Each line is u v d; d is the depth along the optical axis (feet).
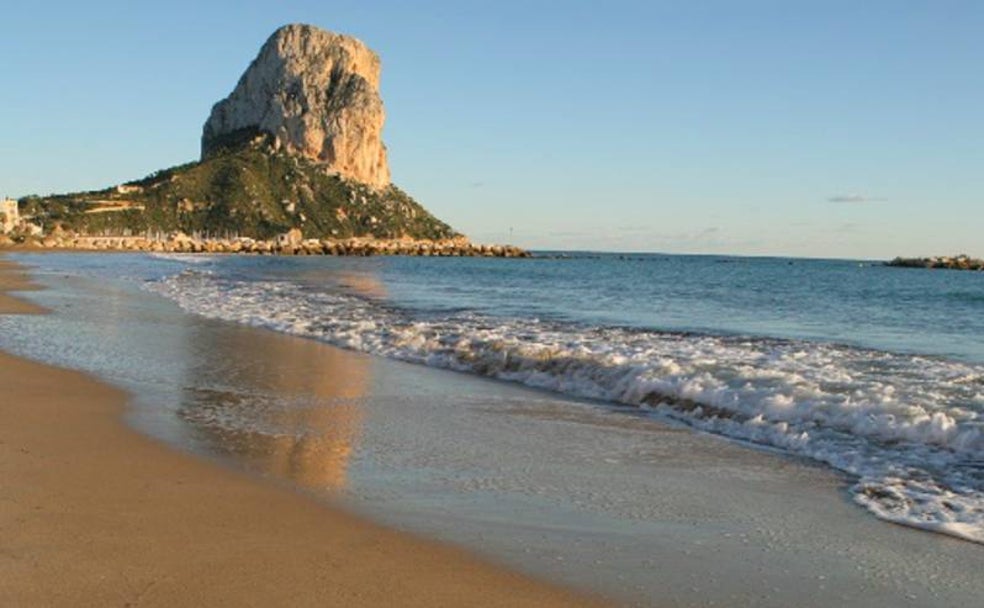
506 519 20.90
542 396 39.37
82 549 17.44
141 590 15.47
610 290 142.51
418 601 15.60
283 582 16.20
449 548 18.60
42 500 20.67
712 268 360.69
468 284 159.63
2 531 18.29
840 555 18.92
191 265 236.84
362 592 15.89
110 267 206.28
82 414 31.94
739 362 44.68
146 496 21.48
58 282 129.70
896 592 16.89
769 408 33.04
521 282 175.11
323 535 19.11
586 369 42.65
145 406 34.40
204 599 15.20
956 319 88.33
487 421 33.42
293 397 37.81
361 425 32.09
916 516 21.68
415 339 56.29
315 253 540.11
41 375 40.93
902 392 35.88
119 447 26.78
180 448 27.12
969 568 18.24
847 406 32.09
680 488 24.18
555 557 18.29
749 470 26.27
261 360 49.29
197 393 37.99
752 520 21.31
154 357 49.39
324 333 62.69
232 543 18.26
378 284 149.59
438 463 26.45
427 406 36.40
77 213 616.39
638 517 21.39
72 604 14.71
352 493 22.74
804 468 26.58
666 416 34.83
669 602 16.10
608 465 26.68
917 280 235.81
